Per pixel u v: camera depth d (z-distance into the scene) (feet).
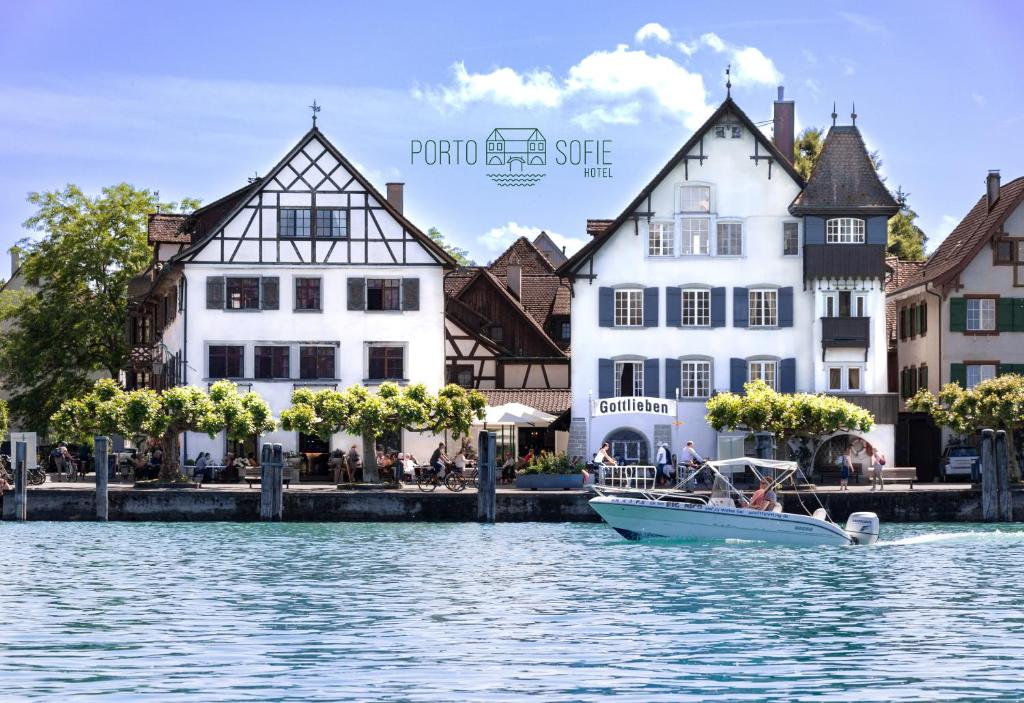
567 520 177.58
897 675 85.81
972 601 116.06
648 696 79.92
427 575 130.21
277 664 88.07
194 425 188.96
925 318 238.48
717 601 115.55
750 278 232.73
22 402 269.64
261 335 232.32
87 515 178.19
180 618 105.50
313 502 178.40
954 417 196.95
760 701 78.84
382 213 234.38
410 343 233.96
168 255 260.21
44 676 84.02
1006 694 80.38
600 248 233.55
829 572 134.10
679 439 229.45
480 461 177.88
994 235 230.68
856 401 224.74
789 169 232.73
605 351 232.94
